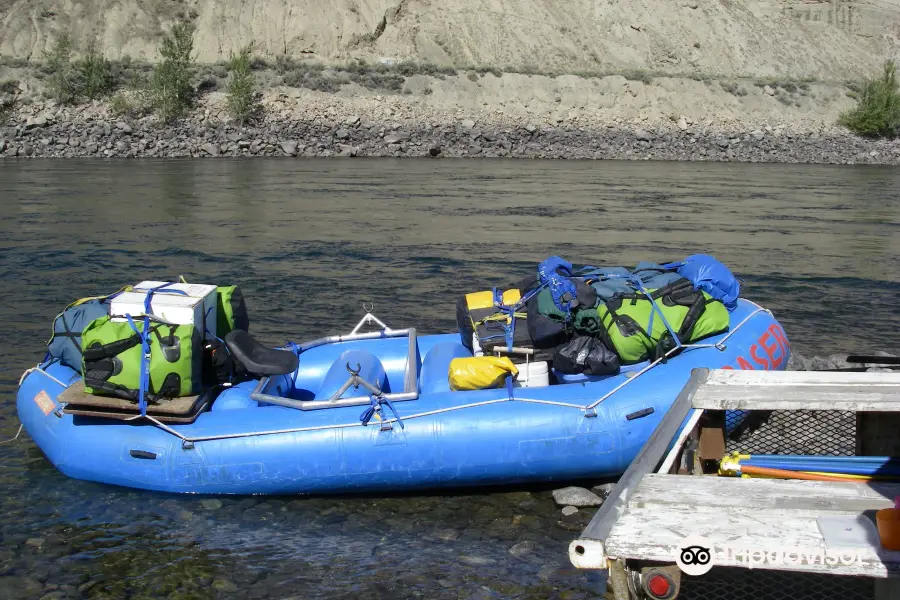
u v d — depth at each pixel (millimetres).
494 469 5902
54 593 4828
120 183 26562
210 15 53219
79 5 52031
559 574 5008
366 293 12539
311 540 5465
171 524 5645
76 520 5676
